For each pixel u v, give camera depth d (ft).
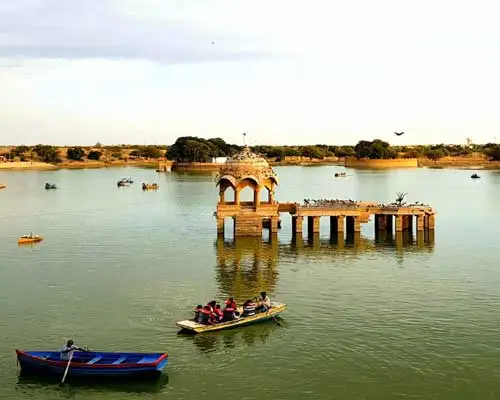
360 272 211.41
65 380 128.26
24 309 172.55
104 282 201.36
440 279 200.95
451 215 355.56
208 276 208.03
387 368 132.57
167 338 149.79
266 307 160.97
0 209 404.36
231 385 125.80
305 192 519.60
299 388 124.26
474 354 138.92
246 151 287.89
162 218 353.31
